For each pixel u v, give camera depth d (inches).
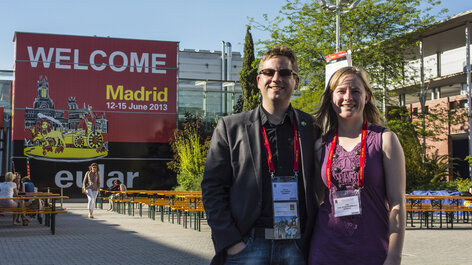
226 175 119.1
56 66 1234.0
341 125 121.5
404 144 1032.2
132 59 1269.7
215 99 1343.5
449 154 1274.6
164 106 1277.1
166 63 1285.7
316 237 115.6
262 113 121.7
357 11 1087.6
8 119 1289.4
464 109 1241.4
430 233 506.3
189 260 322.3
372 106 126.7
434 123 1189.7
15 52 1219.2
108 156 1240.8
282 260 114.7
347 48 1079.0
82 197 1222.9
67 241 425.1
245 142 117.6
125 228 543.5
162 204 634.8
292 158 118.9
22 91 1213.1
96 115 1243.2
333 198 115.1
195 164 1079.0
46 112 1221.7
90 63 1250.6
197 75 1908.2
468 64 1190.9
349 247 111.6
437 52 1445.6
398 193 111.8
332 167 116.3
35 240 431.5
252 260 113.7
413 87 1250.0
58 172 1216.2
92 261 317.4
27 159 1202.6
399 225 109.7
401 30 1119.6
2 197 502.3
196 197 519.5
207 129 1326.3
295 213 115.6
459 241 435.2
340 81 119.9
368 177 112.7
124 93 1261.1
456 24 1190.3
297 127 121.3
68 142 1226.0
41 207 597.6
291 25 1127.0
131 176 1248.2
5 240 431.8
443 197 550.3
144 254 348.8
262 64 124.6
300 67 1093.8
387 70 1115.3
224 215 115.2
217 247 114.6
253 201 114.3
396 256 108.5
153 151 1263.5
